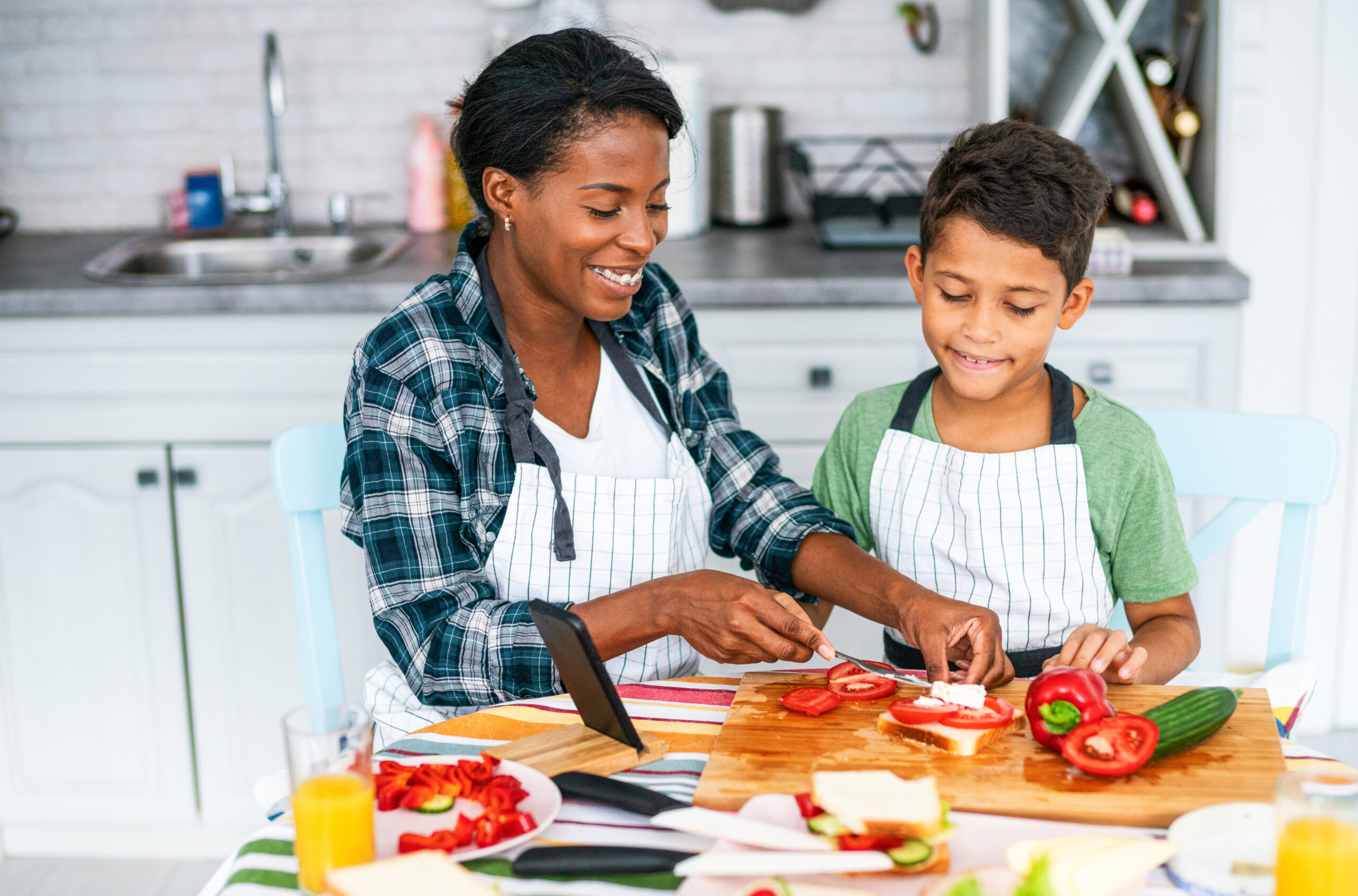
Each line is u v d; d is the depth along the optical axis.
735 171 2.52
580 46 1.12
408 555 1.20
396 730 1.23
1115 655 1.06
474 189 1.20
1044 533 1.29
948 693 0.97
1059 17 2.47
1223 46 2.10
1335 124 2.30
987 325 1.17
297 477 1.37
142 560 2.12
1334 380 2.40
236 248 2.55
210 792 2.18
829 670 1.09
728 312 2.08
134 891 2.10
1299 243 2.37
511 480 1.23
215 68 2.61
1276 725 0.95
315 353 2.07
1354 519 2.42
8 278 2.15
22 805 2.19
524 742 0.96
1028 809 0.83
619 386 1.35
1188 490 1.44
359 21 2.59
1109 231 2.11
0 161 2.65
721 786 0.87
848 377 2.10
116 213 2.68
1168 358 2.08
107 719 2.17
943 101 2.58
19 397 2.09
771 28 2.57
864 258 2.22
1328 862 0.67
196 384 2.08
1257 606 2.45
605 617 1.12
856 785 0.78
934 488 1.33
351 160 2.66
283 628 2.13
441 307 1.24
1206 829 0.77
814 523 1.30
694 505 1.38
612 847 0.79
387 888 0.69
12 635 2.14
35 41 2.60
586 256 1.15
